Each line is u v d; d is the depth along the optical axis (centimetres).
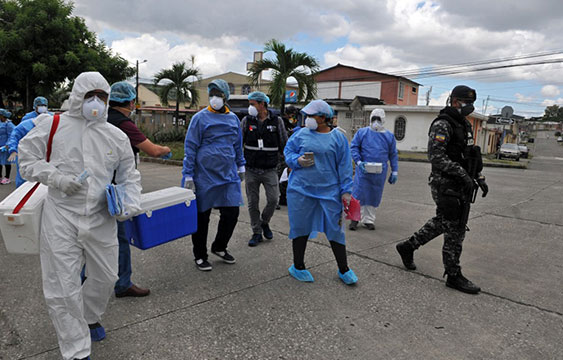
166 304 331
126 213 247
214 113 391
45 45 2042
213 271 407
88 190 233
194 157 389
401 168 1548
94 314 263
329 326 302
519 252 488
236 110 1421
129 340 276
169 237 327
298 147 380
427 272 415
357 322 309
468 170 363
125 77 2450
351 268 424
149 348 268
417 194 900
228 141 397
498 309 335
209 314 316
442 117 361
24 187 255
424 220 646
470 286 366
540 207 757
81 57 2116
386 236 548
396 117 2800
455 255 368
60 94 3228
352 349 273
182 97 2447
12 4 2072
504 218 661
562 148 6488
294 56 1445
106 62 2281
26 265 409
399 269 423
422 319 316
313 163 367
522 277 408
